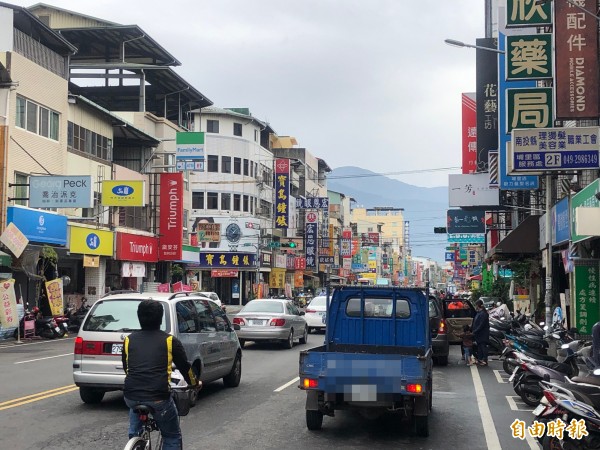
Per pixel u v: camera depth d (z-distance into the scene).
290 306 21.45
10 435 8.20
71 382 12.57
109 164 34.69
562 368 10.48
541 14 17.92
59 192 25.30
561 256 22.88
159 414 5.50
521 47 17.94
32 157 27.05
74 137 31.23
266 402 10.91
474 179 30.17
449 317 20.88
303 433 8.67
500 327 18.59
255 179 62.81
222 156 60.16
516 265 29.50
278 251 65.38
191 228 49.81
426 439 8.50
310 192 84.50
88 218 28.97
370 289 10.53
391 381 8.31
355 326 10.63
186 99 46.66
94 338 9.98
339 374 8.41
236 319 20.19
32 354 18.22
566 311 21.06
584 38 15.55
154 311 5.64
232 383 12.50
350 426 9.23
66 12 39.78
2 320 21.97
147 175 39.38
